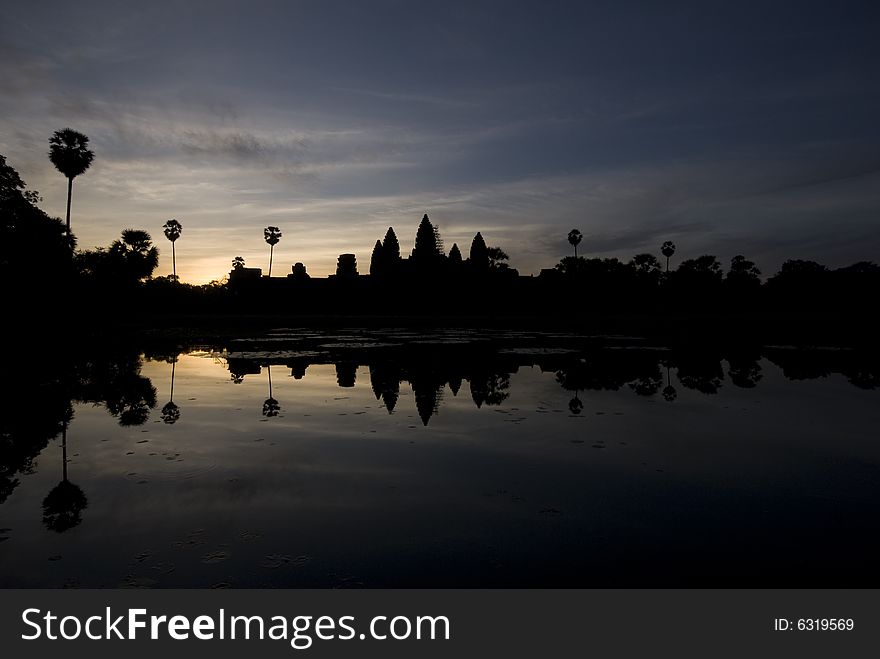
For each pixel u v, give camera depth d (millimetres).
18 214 27562
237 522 4875
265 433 8039
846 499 5375
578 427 8375
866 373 14422
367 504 5285
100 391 11914
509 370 15055
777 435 7883
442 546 4391
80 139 33656
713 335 31281
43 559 4219
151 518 4969
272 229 75500
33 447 7305
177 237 68750
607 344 24500
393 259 82562
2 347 23125
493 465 6469
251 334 32438
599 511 5098
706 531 4652
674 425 8477
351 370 15188
